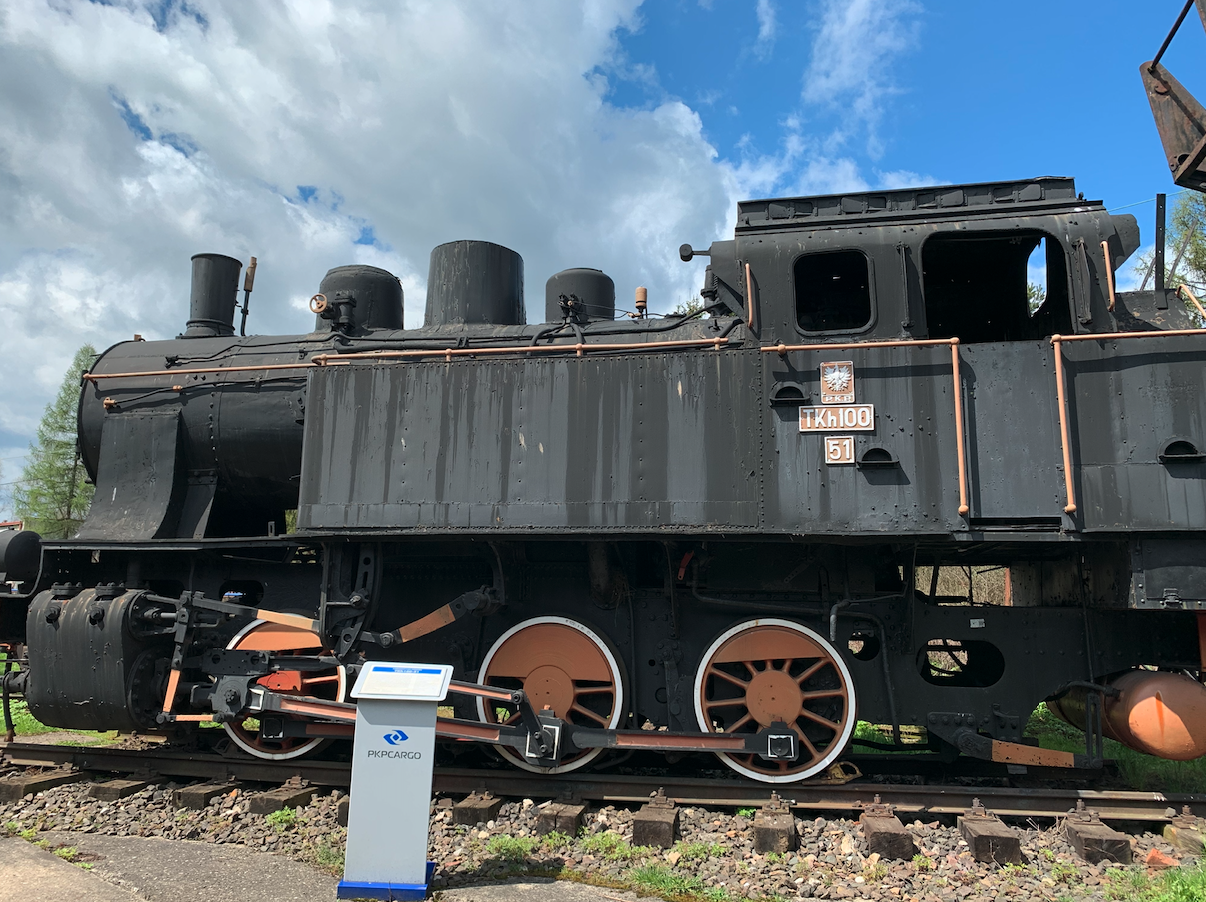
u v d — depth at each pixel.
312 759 6.88
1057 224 5.68
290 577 7.14
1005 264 6.87
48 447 32.75
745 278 5.99
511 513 5.91
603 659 6.30
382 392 6.32
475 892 4.52
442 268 8.22
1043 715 10.06
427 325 8.11
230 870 4.85
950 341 5.47
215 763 6.68
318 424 6.38
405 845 4.44
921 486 5.43
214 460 7.41
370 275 8.27
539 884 4.67
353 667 6.28
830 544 6.12
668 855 5.09
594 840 5.30
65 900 4.33
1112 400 5.30
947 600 7.42
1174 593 5.08
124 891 4.48
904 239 5.88
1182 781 6.65
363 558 6.36
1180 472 5.12
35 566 7.58
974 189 6.02
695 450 5.74
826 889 4.61
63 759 7.04
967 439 5.42
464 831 5.52
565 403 6.00
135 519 7.14
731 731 6.05
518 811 5.88
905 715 6.02
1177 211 16.08
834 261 6.27
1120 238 5.55
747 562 6.41
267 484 7.52
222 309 8.80
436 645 6.79
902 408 5.55
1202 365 5.20
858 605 6.12
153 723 6.57
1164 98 5.56
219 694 6.11
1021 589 7.83
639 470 5.79
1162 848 5.25
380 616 6.98
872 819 5.36
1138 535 5.18
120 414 7.58
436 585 6.98
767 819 5.35
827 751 5.97
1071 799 5.66
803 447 5.61
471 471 6.04
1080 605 5.99
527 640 6.45
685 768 6.76
